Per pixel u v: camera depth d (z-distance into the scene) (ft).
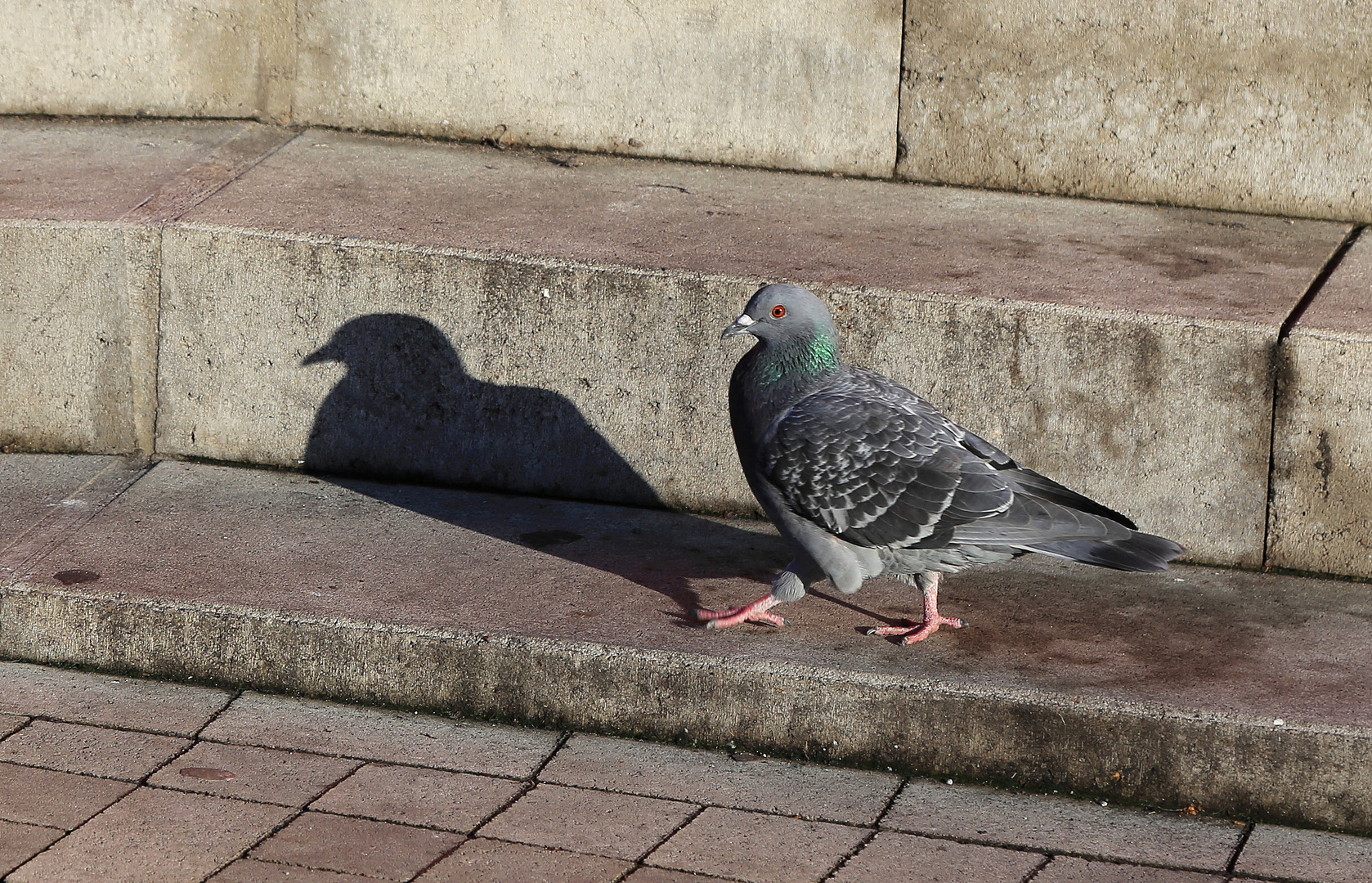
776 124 31.32
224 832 18.31
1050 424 24.32
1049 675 20.36
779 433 21.39
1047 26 29.50
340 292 26.17
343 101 32.48
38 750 20.07
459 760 20.27
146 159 30.30
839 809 19.33
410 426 26.66
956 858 18.16
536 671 21.04
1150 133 29.58
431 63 32.12
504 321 25.80
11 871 17.39
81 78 32.55
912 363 24.58
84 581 22.50
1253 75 28.73
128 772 19.61
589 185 30.04
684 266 25.36
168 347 26.94
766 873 17.75
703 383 25.31
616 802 19.31
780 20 30.66
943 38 30.04
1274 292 24.77
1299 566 23.73
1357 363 22.66
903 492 20.76
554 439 26.17
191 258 26.45
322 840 18.21
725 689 20.58
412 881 17.42
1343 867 18.15
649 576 23.43
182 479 26.55
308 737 20.71
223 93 32.60
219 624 21.79
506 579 23.15
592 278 25.26
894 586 23.44
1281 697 19.70
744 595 22.86
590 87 31.78
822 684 20.26
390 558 23.76
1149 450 23.98
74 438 27.48
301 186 29.07
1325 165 28.81
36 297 26.76
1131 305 24.04
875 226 28.07
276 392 26.89
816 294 24.59
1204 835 18.93
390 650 21.39
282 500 25.90
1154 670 20.54
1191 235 28.04
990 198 30.14
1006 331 24.08
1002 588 23.29
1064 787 19.85
